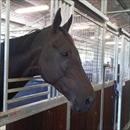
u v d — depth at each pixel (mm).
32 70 1197
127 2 4250
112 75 3559
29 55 1167
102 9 2988
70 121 1937
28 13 5031
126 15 5691
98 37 2746
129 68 4883
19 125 1292
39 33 1197
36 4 4285
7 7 1064
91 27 2783
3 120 1081
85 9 2080
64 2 1654
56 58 1104
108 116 3213
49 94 1544
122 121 3930
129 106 4703
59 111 1694
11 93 1237
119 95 3639
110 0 4289
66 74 1113
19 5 4145
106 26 2855
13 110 1151
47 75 1122
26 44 1186
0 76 1158
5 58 1083
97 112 2672
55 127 1651
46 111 1523
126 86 4262
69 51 1117
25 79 1243
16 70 1194
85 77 1147
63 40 1127
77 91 1099
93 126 2582
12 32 2559
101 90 2742
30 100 1542
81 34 2637
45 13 5082
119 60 3818
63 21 1635
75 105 1115
